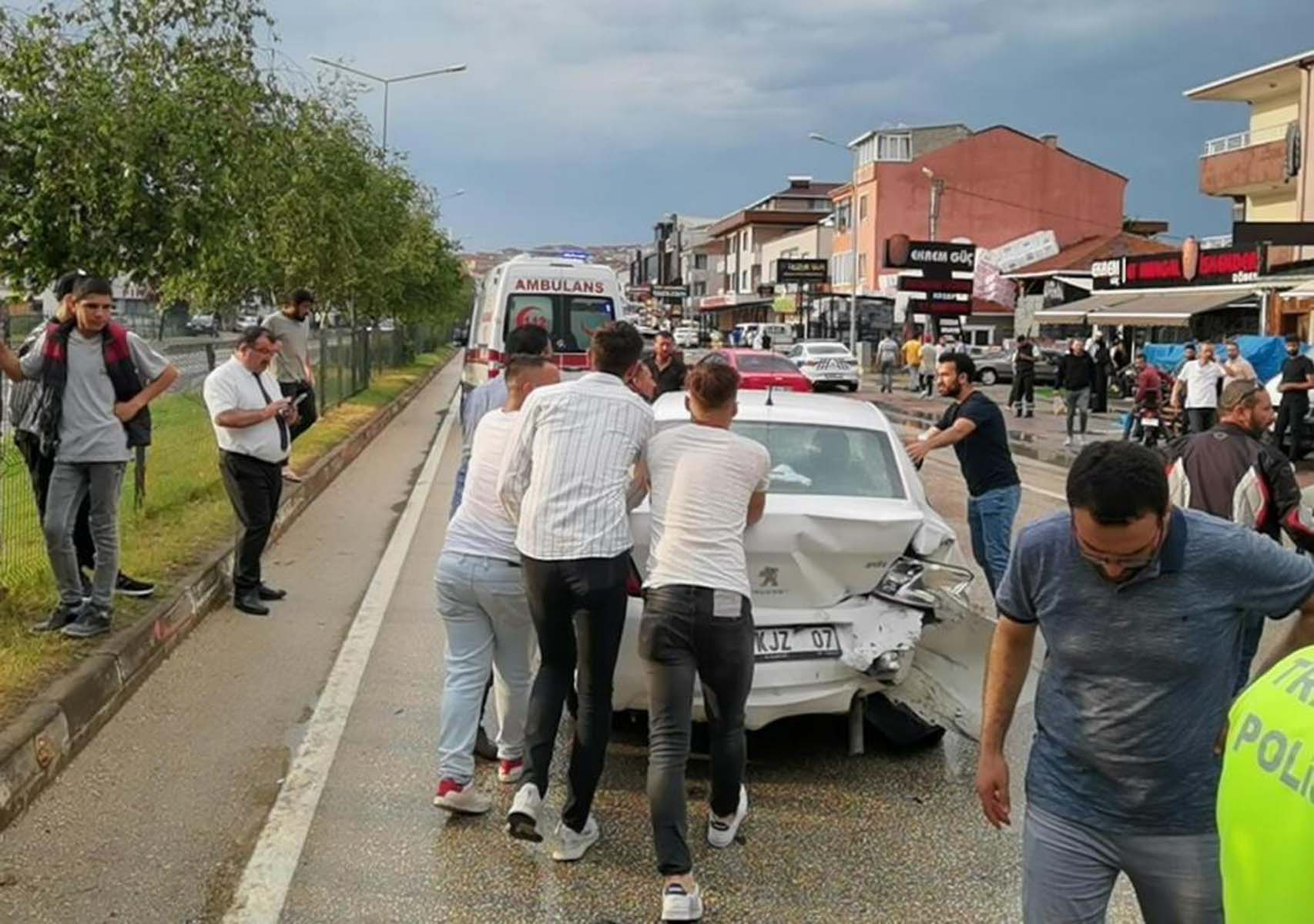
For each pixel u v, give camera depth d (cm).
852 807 523
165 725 602
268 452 823
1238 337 2475
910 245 4819
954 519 1333
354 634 780
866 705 585
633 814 514
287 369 1270
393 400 2578
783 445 612
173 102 973
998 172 6912
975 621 562
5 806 478
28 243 944
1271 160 4062
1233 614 277
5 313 859
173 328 1958
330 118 2283
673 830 423
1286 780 198
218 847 469
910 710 547
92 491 647
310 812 502
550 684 472
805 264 7238
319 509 1286
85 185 923
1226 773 214
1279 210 4253
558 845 468
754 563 525
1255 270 3266
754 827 500
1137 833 286
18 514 745
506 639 519
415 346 5047
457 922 418
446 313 4734
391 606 857
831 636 533
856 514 529
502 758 539
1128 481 262
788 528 522
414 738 595
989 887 450
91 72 960
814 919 425
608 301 1800
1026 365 2975
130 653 650
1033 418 2973
